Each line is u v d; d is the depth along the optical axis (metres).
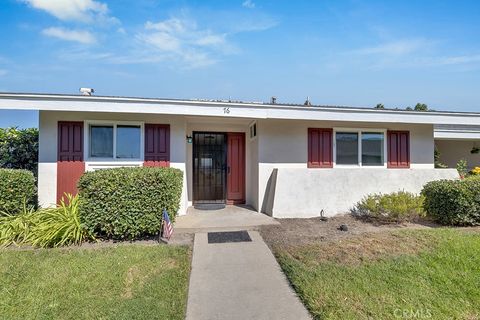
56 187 7.27
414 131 9.19
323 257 4.45
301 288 3.57
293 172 7.45
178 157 7.85
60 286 3.68
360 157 8.84
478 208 6.30
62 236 5.04
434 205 6.66
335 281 3.70
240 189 9.48
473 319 3.02
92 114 7.46
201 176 9.26
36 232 5.15
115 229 5.12
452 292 3.49
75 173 7.35
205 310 3.22
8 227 5.30
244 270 4.17
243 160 9.51
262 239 5.44
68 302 3.36
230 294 3.55
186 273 4.05
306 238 5.42
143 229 5.27
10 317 3.10
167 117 7.84
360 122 8.70
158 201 5.36
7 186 5.93
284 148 8.37
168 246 4.96
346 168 8.47
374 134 8.97
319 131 8.62
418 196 6.95
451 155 15.46
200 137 9.27
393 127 9.05
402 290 3.51
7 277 3.87
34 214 5.75
